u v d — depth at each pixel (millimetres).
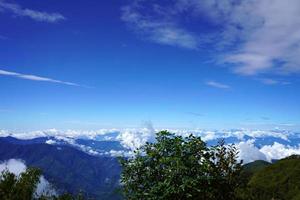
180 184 17641
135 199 18547
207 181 18109
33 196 16828
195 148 18734
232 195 19000
